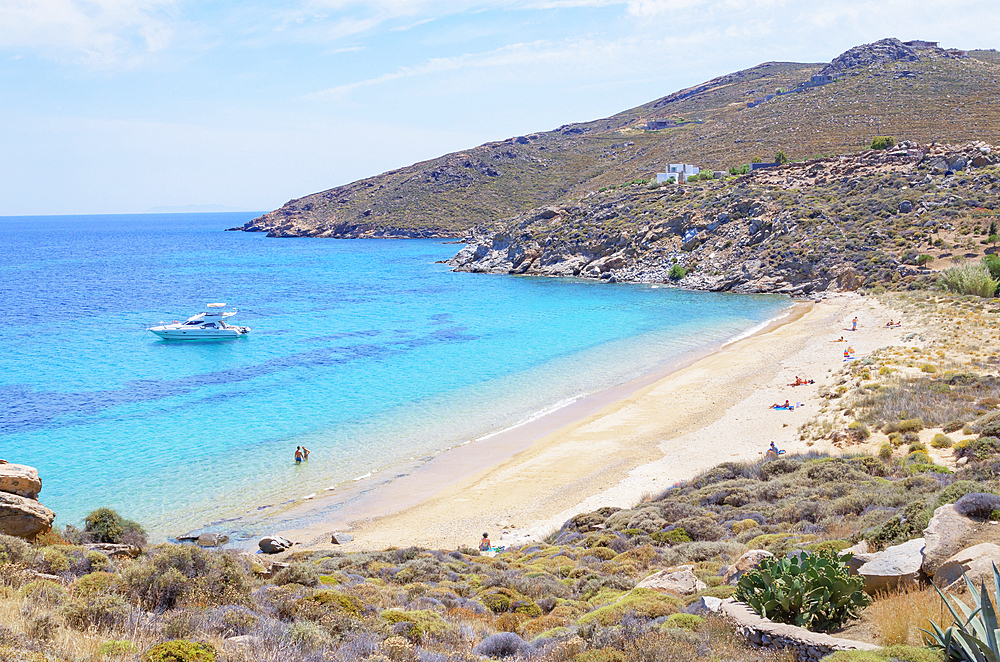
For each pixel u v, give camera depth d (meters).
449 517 26.27
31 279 126.12
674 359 54.78
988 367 37.84
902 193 100.88
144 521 25.81
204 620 9.72
